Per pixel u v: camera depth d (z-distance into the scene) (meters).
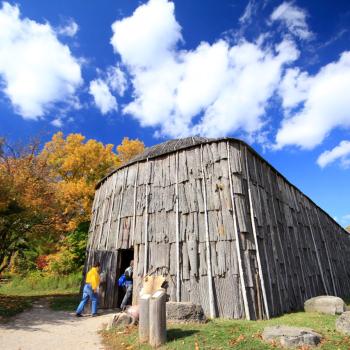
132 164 14.10
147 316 6.54
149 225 11.95
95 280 10.45
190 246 10.67
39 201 12.09
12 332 7.60
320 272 16.09
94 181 24.80
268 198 12.84
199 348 5.82
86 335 7.50
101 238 14.00
